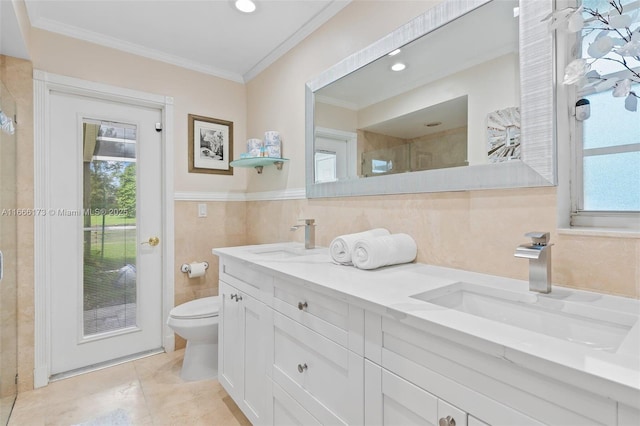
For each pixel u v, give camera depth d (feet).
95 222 7.22
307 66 6.68
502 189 3.67
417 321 2.41
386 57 4.96
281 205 7.61
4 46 5.73
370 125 5.22
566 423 1.74
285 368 4.15
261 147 7.50
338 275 3.78
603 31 2.98
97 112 7.25
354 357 3.07
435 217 4.34
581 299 2.80
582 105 3.27
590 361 1.70
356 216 5.60
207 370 6.79
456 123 4.09
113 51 7.20
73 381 6.55
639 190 2.98
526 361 1.83
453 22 4.10
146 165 7.86
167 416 5.50
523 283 3.36
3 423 5.24
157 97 7.77
